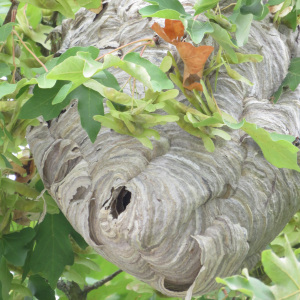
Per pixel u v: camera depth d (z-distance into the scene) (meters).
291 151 4.56
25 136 5.57
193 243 4.49
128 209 4.43
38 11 7.09
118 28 5.88
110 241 4.50
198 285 4.48
